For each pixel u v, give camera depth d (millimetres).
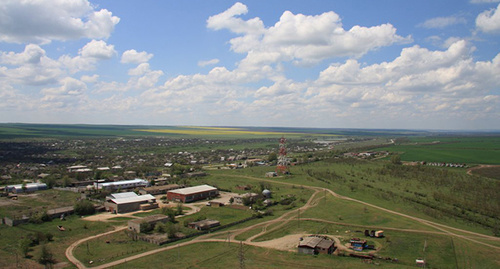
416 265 91438
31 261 91562
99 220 130375
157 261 92125
